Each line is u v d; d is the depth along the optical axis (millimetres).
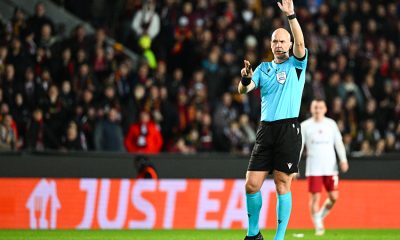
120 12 63125
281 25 61938
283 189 26203
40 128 48281
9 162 42750
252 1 64312
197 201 44344
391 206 45719
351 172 46219
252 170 26281
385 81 61094
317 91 56875
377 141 55094
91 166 44406
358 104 59000
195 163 45281
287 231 42500
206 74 56031
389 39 66062
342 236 39000
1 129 46156
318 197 39094
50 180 43031
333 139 39125
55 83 52344
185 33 59125
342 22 65750
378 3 68312
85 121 49562
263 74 26219
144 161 44750
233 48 59406
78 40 54281
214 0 62844
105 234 39438
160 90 53312
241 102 55344
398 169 46562
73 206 43156
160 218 43875
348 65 61656
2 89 48688
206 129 51781
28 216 42594
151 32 58906
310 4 67562
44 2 60875
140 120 49406
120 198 43625
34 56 52062
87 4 63250
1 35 52500
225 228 44312
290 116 26000
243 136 52750
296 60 26047
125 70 53406
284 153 25812
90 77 52188
